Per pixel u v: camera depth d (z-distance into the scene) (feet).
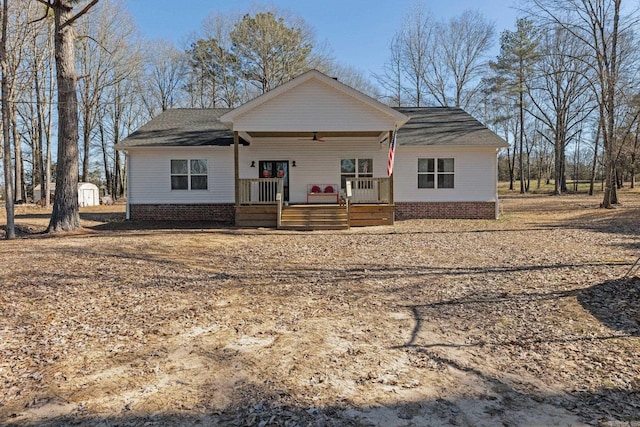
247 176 54.34
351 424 8.85
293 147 54.39
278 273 23.61
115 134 126.11
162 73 127.54
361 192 52.34
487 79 113.29
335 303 17.80
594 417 8.97
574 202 83.71
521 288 19.43
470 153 54.49
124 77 106.52
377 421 8.96
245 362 11.98
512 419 8.97
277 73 112.06
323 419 9.05
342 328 14.78
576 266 23.58
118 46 102.53
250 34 110.83
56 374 11.19
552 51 101.45
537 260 25.95
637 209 57.36
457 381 10.76
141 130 58.03
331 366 11.69
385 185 49.42
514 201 90.94
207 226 47.73
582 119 108.47
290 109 46.03
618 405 9.44
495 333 14.06
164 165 53.72
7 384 10.64
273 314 16.35
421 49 118.11
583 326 14.35
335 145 54.54
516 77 107.65
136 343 13.38
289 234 41.01
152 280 21.50
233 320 15.65
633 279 19.63
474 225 47.50
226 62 115.03
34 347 12.94
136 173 53.67
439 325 14.96
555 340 13.28
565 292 18.37
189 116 63.62
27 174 121.70
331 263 26.43
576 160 160.25
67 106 40.22
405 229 44.57
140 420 9.04
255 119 45.96
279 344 13.32
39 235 38.75
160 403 9.75
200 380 10.90
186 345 13.24
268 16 110.32
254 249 31.94
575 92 109.60
